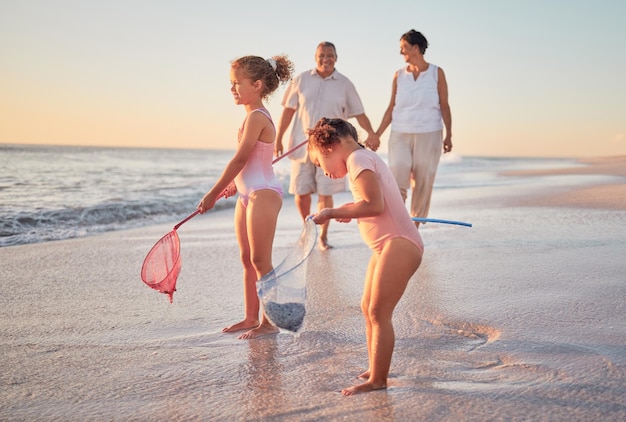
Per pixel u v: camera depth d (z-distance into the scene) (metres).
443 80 7.02
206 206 3.93
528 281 5.05
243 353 3.56
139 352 3.59
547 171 26.50
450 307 4.36
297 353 3.55
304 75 6.93
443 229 8.02
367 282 3.10
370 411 2.69
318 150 3.06
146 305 4.64
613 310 4.18
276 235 7.81
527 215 9.34
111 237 7.88
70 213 9.38
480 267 5.63
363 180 2.90
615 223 8.20
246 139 3.93
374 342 2.95
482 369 3.20
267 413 2.71
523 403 2.74
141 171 24.16
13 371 3.29
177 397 2.92
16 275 5.59
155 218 9.86
